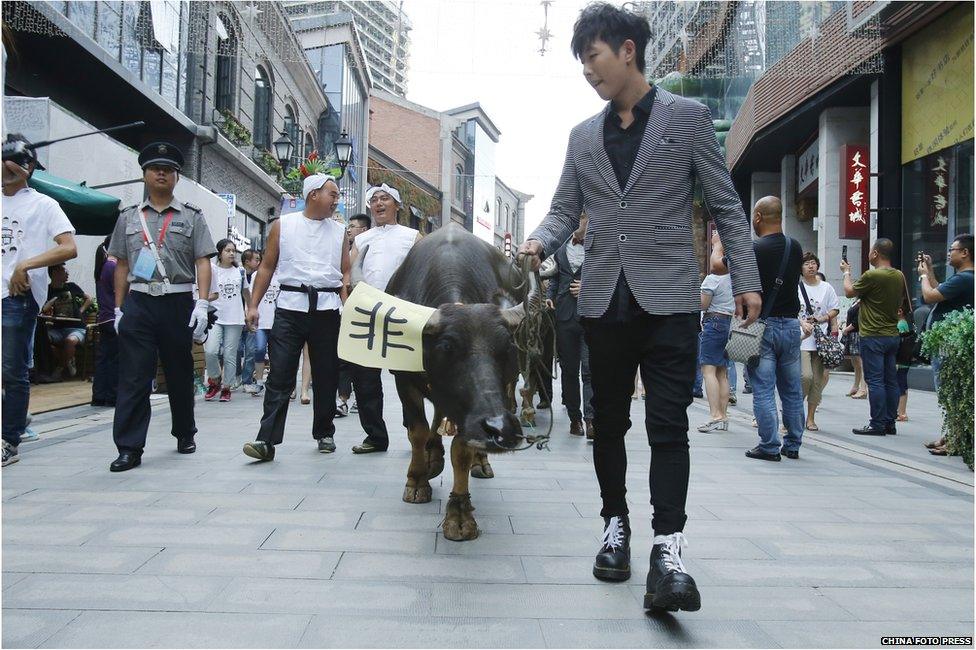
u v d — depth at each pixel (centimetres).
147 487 428
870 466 544
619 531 295
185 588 272
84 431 618
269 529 348
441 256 379
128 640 229
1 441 462
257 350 955
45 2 1012
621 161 295
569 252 661
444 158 4881
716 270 681
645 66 296
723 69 1417
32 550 311
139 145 1547
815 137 1728
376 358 314
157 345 512
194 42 1469
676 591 241
